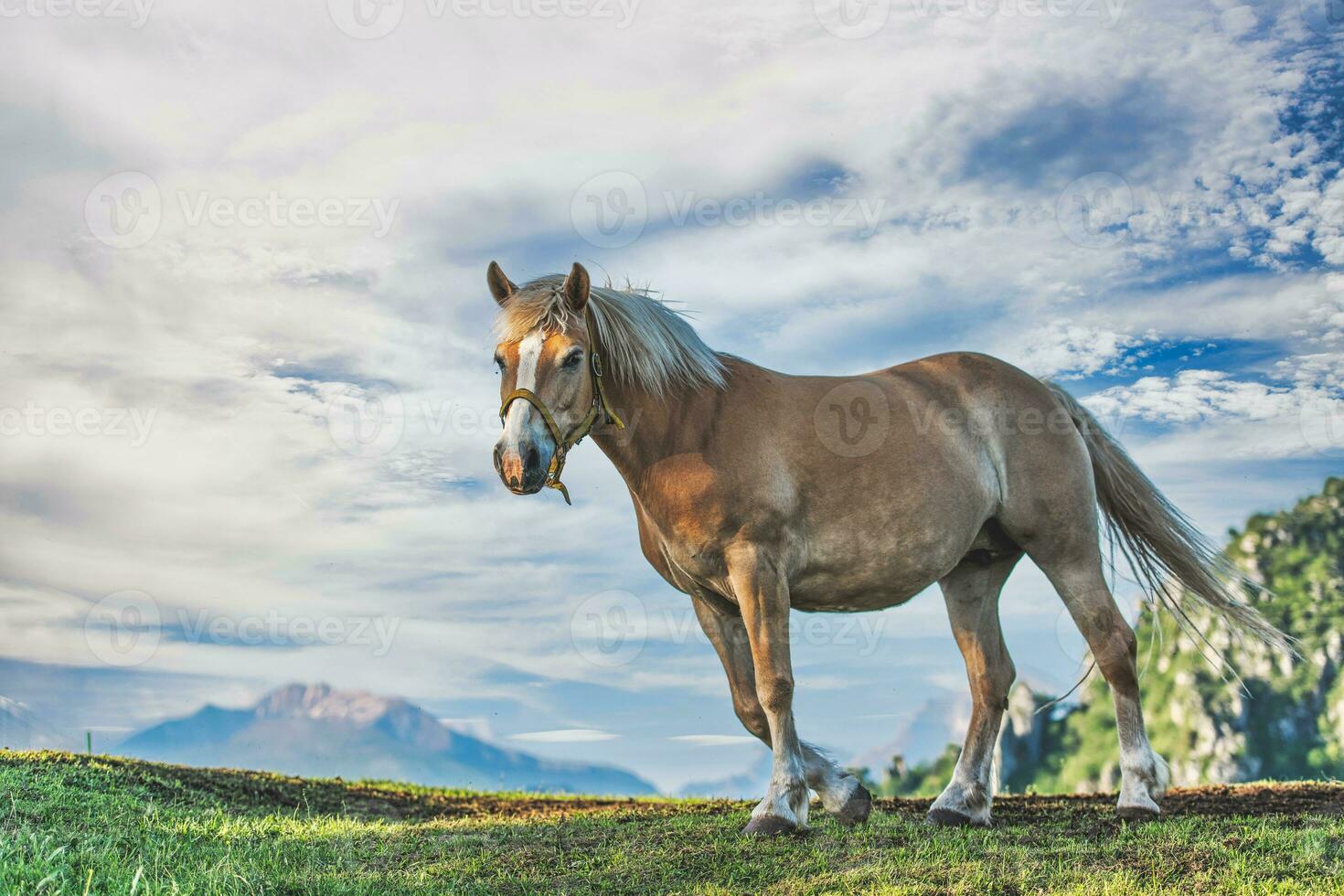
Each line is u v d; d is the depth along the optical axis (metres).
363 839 5.83
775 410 5.54
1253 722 64.56
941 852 5.04
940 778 65.31
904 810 7.10
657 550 5.83
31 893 4.02
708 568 5.42
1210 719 65.62
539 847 5.51
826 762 5.70
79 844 4.98
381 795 9.07
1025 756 67.12
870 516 5.53
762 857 4.93
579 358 5.24
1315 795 6.89
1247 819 5.66
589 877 4.85
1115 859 4.81
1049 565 6.06
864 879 4.61
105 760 8.31
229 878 4.54
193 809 6.79
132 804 6.41
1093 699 67.25
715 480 5.31
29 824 5.32
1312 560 69.75
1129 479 6.42
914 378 6.11
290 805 8.09
